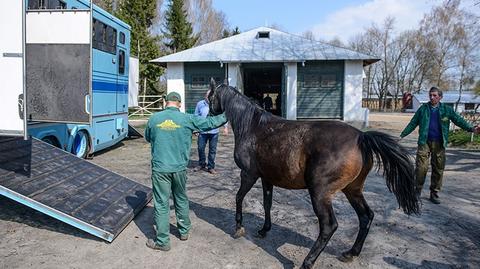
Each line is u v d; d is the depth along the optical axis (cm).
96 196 534
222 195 684
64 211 457
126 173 854
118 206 532
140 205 563
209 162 862
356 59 1972
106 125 1006
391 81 6769
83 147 897
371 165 399
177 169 441
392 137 389
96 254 434
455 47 5547
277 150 417
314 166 387
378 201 658
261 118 452
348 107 2036
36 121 592
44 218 538
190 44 3853
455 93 5769
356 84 2020
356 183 413
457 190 745
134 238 479
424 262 427
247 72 2508
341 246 469
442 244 478
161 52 3650
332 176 382
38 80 582
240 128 462
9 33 451
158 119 439
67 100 579
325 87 2045
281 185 431
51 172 551
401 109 6069
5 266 400
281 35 2292
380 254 446
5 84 458
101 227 457
